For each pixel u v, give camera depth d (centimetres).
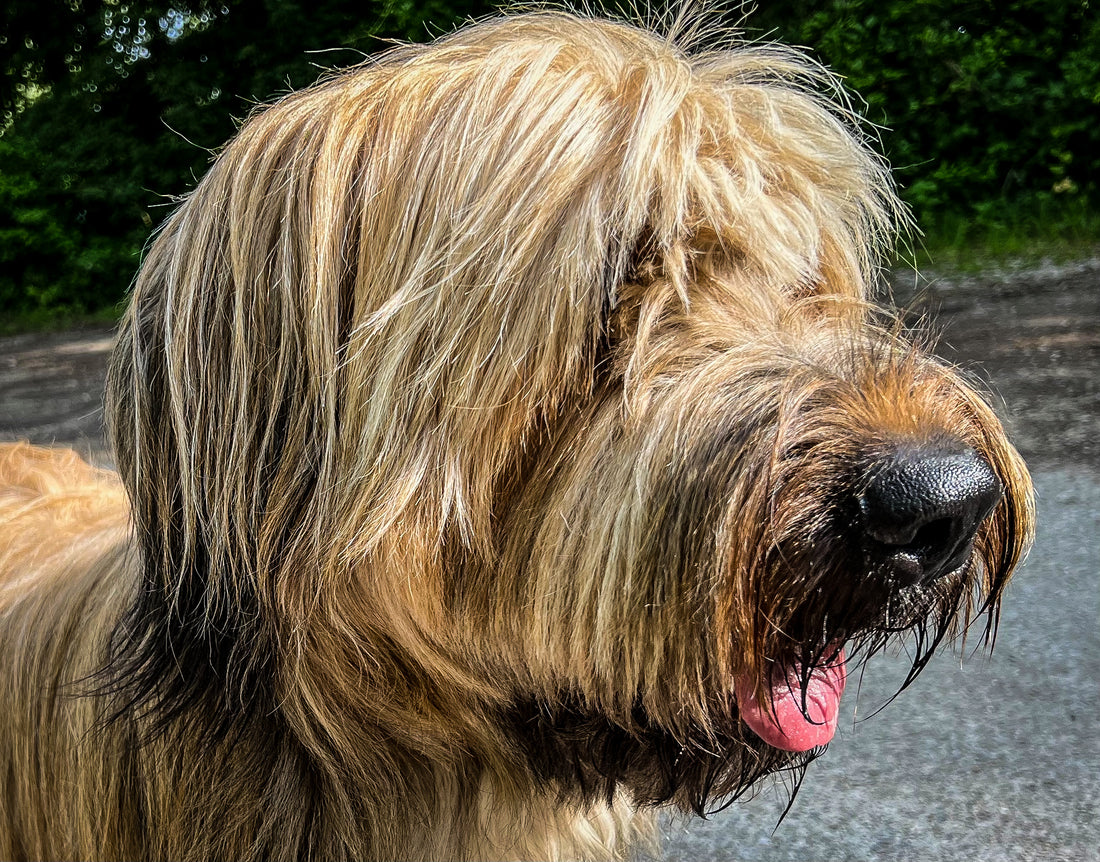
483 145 44
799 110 53
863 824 75
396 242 44
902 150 300
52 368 287
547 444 45
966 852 71
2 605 56
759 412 42
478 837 49
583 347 44
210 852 48
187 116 375
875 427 42
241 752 47
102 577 52
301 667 44
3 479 66
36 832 52
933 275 248
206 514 45
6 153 381
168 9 382
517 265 43
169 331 45
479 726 47
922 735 83
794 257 48
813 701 48
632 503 43
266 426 44
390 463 43
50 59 416
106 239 386
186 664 47
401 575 44
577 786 50
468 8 340
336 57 359
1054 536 115
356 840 47
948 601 46
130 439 47
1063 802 75
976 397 47
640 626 43
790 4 320
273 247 44
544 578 45
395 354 43
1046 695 87
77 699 50
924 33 298
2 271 382
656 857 64
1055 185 291
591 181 44
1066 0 294
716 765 49
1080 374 171
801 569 41
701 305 46
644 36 51
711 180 46
